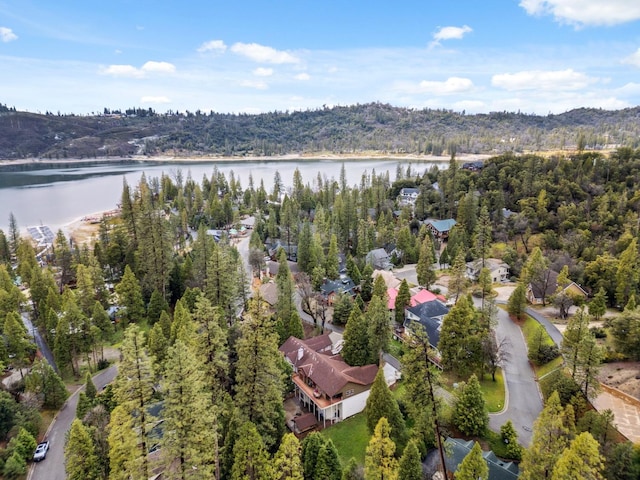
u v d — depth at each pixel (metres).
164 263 77.38
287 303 68.31
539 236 103.62
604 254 83.19
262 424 38.69
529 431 44.50
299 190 172.50
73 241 139.00
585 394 43.78
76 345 59.69
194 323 38.75
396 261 108.00
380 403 41.16
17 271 101.19
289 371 53.28
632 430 40.44
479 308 70.25
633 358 51.25
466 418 42.81
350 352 56.59
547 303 76.88
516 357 60.06
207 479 29.52
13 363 57.53
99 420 41.81
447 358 54.22
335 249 100.44
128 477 30.22
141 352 28.34
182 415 28.77
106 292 78.75
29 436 43.81
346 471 34.22
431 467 37.72
